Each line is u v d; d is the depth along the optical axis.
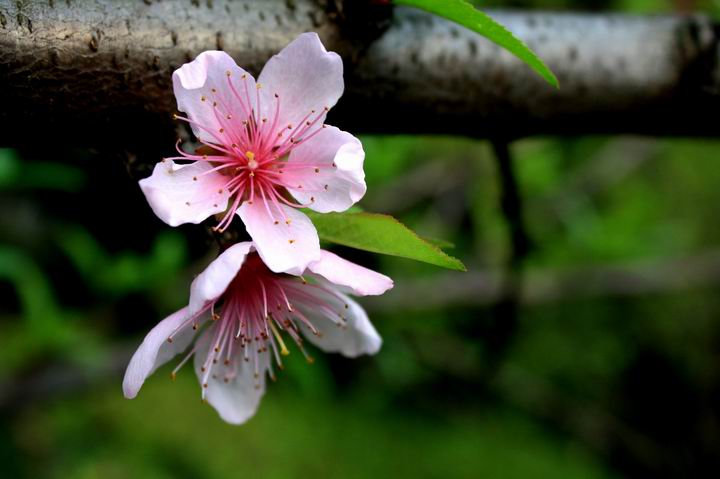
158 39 0.33
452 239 0.64
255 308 0.34
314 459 0.59
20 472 0.55
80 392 0.56
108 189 0.52
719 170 0.75
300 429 0.61
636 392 0.72
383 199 0.63
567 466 0.64
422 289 0.60
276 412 0.61
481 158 0.60
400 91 0.35
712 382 0.71
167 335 0.32
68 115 0.33
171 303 0.52
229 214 0.33
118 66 0.33
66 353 0.53
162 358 0.34
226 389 0.35
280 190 0.33
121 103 0.33
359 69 0.34
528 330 0.70
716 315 0.72
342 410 0.63
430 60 0.35
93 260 0.49
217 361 0.34
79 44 0.32
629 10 0.52
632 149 0.71
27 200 0.58
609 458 0.67
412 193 0.65
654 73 0.37
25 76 0.32
